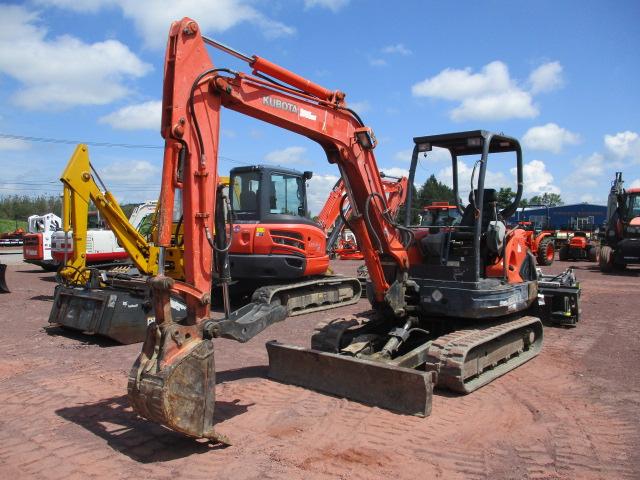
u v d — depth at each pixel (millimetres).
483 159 6094
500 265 6723
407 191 6777
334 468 3965
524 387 5957
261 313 4883
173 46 4270
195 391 4039
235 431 4645
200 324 4270
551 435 4621
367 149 5879
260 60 4832
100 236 15211
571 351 7633
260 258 10281
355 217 5910
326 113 5477
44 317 10156
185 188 4371
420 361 5980
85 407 5234
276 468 3957
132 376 4016
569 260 24672
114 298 7945
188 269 4402
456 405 5328
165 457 4137
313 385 5809
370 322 6797
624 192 18953
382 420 4910
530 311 8922
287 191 11070
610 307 11492
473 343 5691
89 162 9680
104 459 4102
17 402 5379
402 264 6258
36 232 20312
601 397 5641
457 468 3988
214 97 4516
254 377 6266
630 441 4500
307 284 10891
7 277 17938
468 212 6758
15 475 3840
